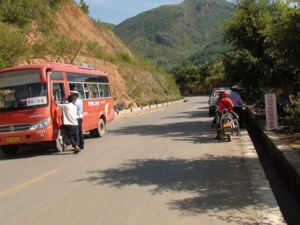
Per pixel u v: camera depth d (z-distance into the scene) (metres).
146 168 7.77
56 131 10.52
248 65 15.06
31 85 10.27
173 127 16.62
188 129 15.43
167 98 51.12
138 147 10.88
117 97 34.53
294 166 6.29
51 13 33.75
